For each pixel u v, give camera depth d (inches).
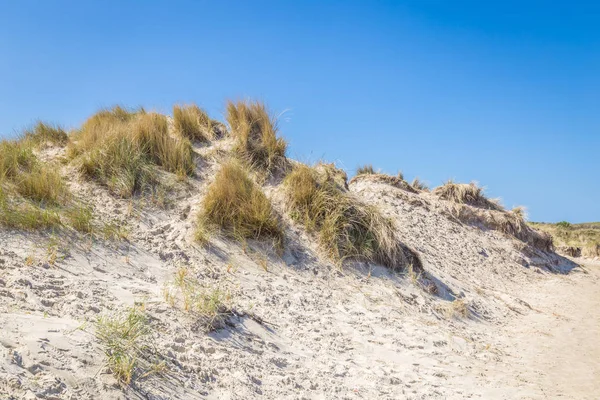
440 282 385.1
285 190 384.8
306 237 356.2
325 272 331.0
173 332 195.6
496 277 512.4
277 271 313.1
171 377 164.7
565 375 252.8
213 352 194.1
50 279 209.8
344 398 190.1
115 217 306.7
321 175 406.3
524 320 374.3
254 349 212.2
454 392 214.2
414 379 223.3
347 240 354.9
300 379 197.2
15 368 135.1
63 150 383.6
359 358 237.8
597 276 644.1
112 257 260.7
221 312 226.5
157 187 349.7
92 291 209.0
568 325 364.8
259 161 416.2
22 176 303.1
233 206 340.8
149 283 245.8
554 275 589.9
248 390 175.0
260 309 257.0
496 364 262.8
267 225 338.3
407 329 285.9
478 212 631.2
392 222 397.7
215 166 395.5
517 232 637.9
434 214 598.2
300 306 278.2
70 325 169.0
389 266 363.6
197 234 309.0
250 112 442.6
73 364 146.9
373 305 309.1
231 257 307.6
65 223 273.0
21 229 252.4
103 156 351.6
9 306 173.6
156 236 301.6
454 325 321.7
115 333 173.0
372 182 622.2
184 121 431.2
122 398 141.9
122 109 474.0
